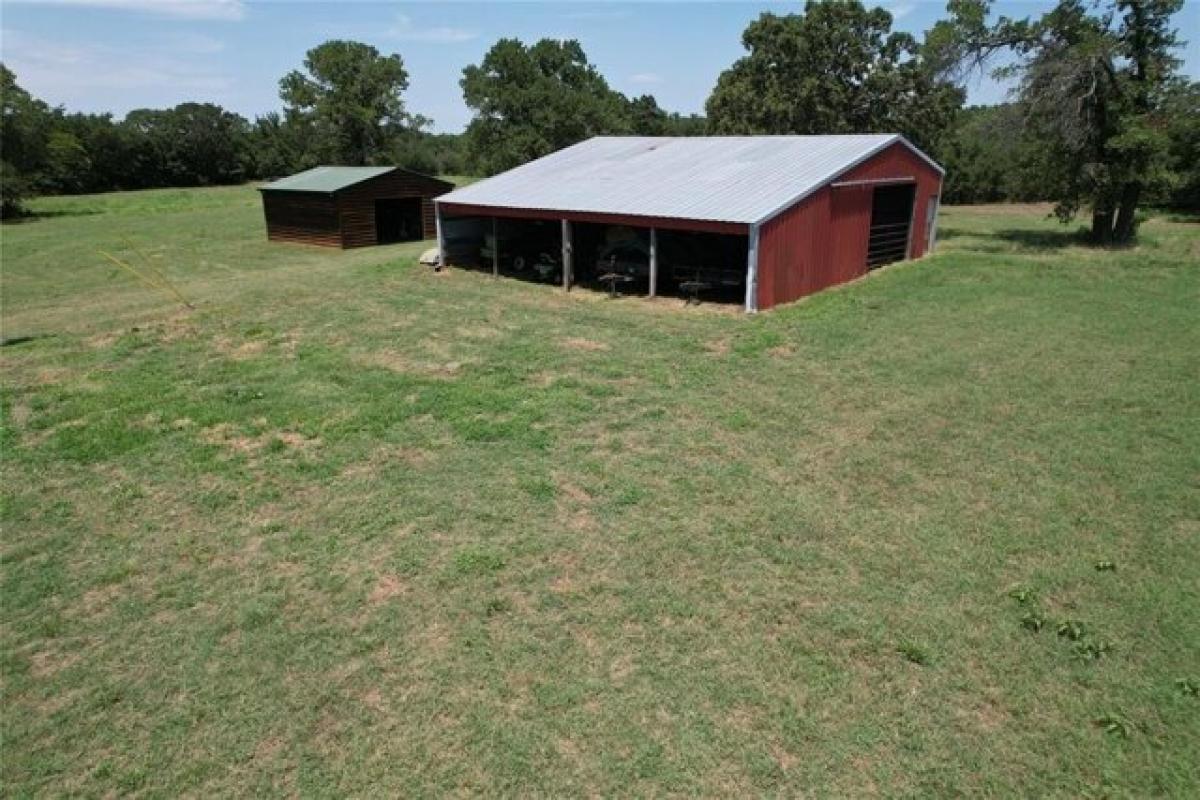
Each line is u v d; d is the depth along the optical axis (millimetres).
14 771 4375
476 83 63188
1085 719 4520
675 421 9234
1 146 40875
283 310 15984
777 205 14922
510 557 6355
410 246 27906
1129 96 21922
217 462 8383
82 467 8398
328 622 5613
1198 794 3998
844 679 4879
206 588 6098
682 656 5133
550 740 4457
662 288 18141
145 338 13922
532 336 13438
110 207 45469
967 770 4188
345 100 67250
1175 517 6766
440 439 8820
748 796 4055
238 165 73250
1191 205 34781
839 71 38406
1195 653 5023
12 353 13211
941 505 7070
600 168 20875
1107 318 13625
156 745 4535
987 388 10125
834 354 11820
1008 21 23781
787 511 6996
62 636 5578
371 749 4438
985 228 29562
